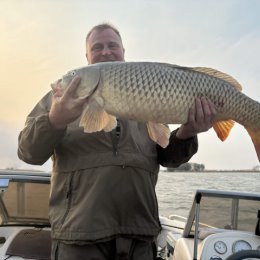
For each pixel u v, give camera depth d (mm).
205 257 1131
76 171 887
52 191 919
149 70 872
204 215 1368
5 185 1373
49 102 970
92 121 856
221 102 917
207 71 925
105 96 867
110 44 1062
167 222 1946
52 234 886
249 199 1331
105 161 881
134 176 903
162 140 889
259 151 970
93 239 834
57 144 904
